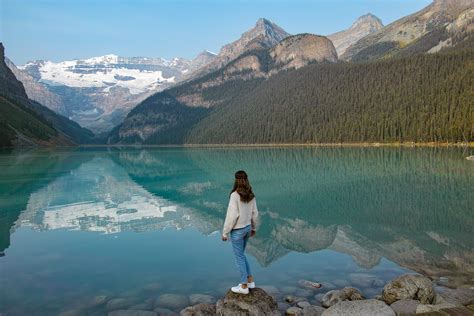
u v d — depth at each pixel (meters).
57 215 22.94
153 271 12.59
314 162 64.81
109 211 24.41
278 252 14.94
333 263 13.34
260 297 9.02
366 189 32.09
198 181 42.19
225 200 29.45
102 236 17.58
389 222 19.89
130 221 21.19
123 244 16.08
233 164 65.12
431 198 26.56
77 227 19.59
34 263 13.46
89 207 25.94
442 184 33.09
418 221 19.88
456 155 70.81
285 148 141.12
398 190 30.72
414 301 8.68
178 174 49.91
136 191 34.41
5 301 10.11
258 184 37.19
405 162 57.94
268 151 116.81
